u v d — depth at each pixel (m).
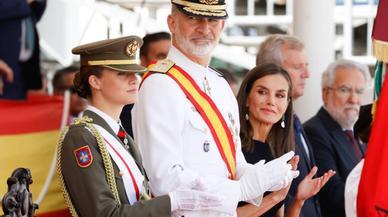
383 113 8.93
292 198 9.54
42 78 11.23
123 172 7.52
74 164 7.38
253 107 9.35
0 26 10.42
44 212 10.05
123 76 7.62
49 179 10.08
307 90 13.09
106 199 7.34
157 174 7.86
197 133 8.16
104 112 7.66
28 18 10.54
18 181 6.80
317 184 9.12
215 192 7.85
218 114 8.31
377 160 8.90
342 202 10.65
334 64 11.38
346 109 11.21
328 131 11.12
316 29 13.09
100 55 7.59
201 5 8.28
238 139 8.62
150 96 8.09
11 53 10.45
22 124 10.11
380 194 8.88
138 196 7.60
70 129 7.48
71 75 12.37
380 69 9.75
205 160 8.15
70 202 7.48
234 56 18.53
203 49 8.33
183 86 8.20
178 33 8.35
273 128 9.49
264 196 8.71
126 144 7.70
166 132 8.00
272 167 8.09
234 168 8.36
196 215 7.74
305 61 10.72
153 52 11.60
